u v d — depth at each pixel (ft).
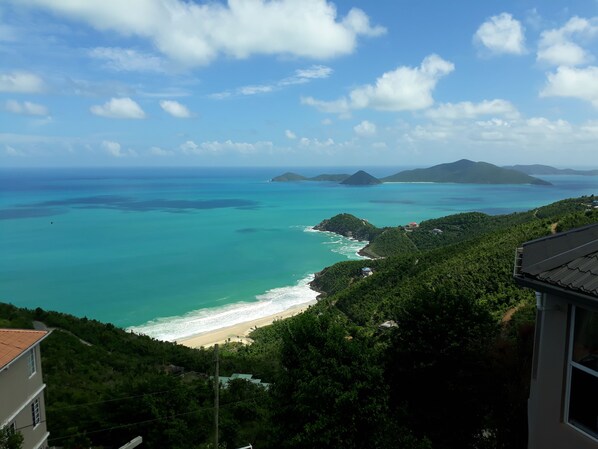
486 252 237.45
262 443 77.51
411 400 67.21
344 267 377.50
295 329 61.05
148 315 291.58
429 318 67.56
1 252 458.50
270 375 136.05
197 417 81.97
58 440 75.77
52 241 518.37
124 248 497.87
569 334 28.32
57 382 106.42
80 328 161.79
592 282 25.63
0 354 59.62
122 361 135.85
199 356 162.50
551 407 29.55
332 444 49.16
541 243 30.94
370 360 55.88
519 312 97.81
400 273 289.12
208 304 318.65
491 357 65.46
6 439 53.67
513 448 54.24
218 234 612.29
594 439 26.66
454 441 61.67
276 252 512.63
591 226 33.58
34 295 324.60
